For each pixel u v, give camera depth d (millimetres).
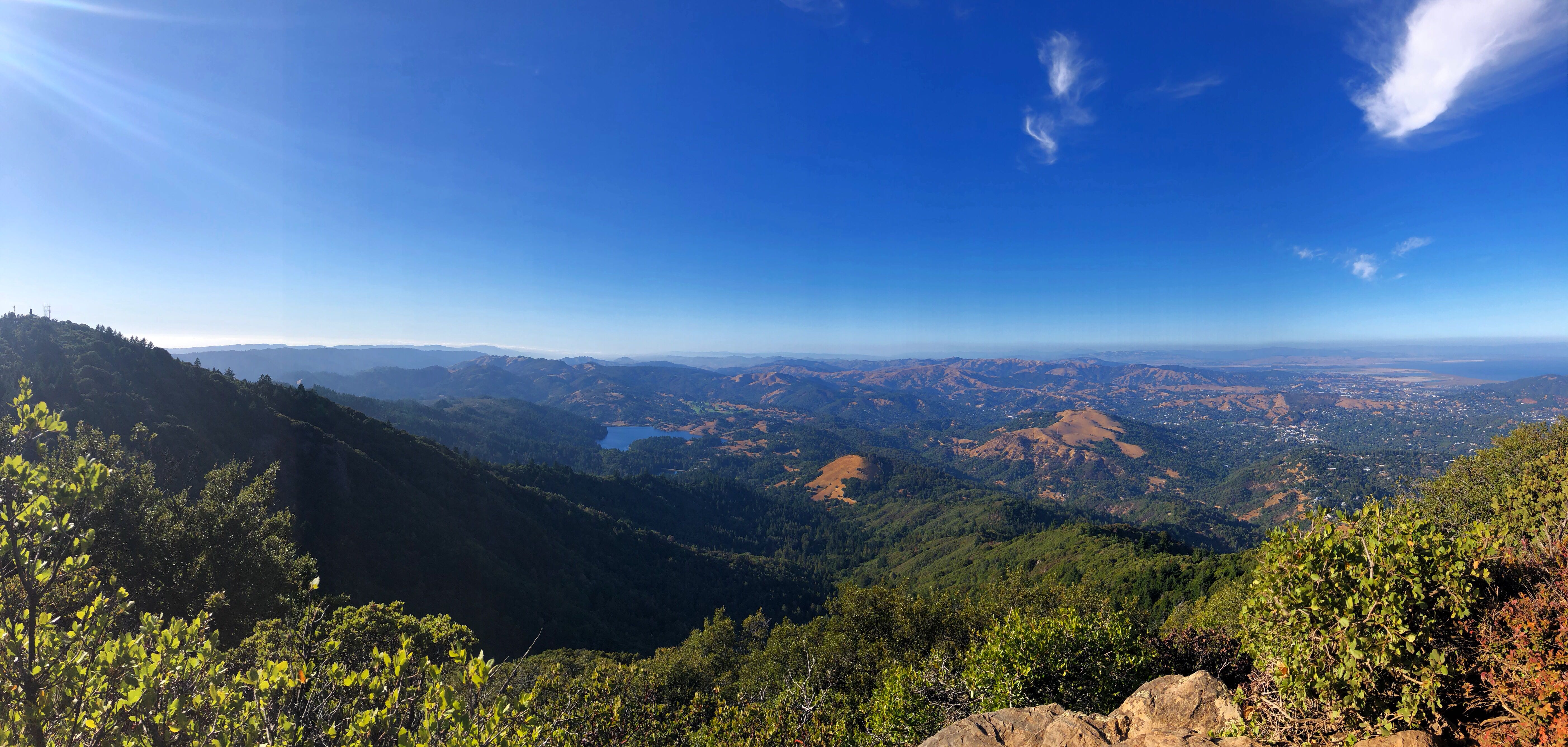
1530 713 4156
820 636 27688
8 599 4719
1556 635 4203
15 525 4676
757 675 27141
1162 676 7820
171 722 4566
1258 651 5961
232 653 8398
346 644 16875
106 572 18531
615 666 14289
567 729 10062
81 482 5137
